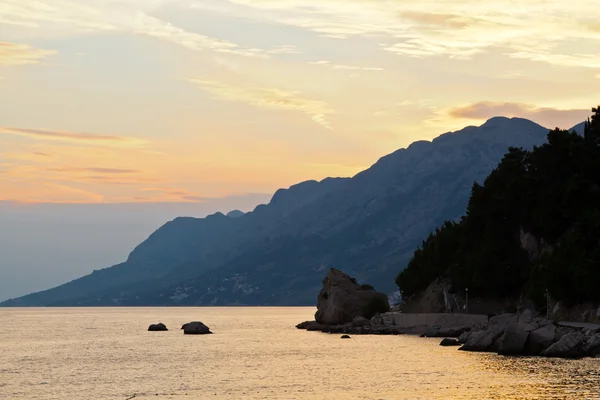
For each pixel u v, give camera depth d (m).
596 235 134.00
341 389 82.88
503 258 155.88
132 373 103.25
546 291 134.00
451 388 80.25
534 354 108.38
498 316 123.69
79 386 90.44
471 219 172.00
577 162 154.75
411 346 135.38
